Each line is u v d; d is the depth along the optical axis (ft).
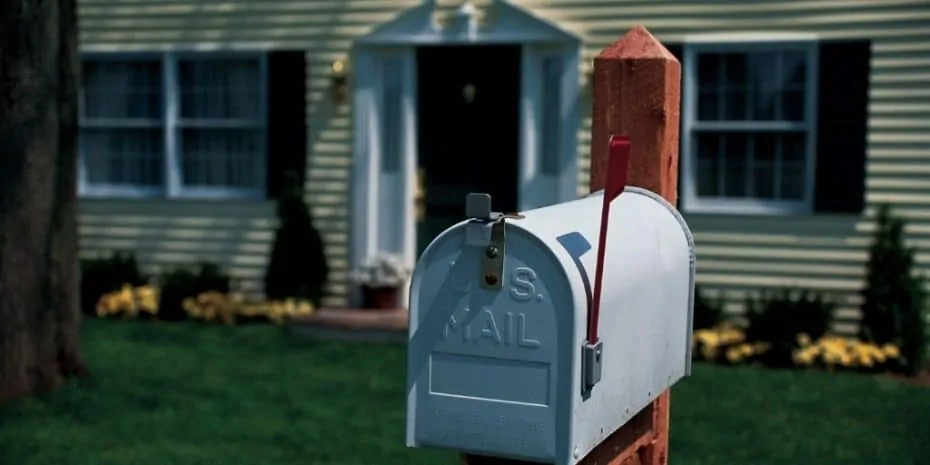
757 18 30.27
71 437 21.07
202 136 35.86
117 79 36.50
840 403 24.22
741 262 30.78
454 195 33.73
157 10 35.63
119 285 35.53
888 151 29.32
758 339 28.84
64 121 23.97
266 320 33.76
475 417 8.48
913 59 28.99
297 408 23.48
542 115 32.30
